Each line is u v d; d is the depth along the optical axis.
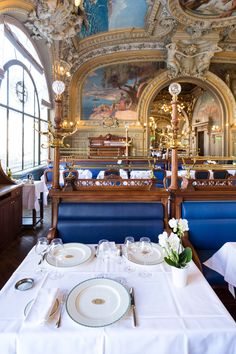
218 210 2.50
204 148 16.25
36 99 9.12
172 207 2.59
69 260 1.55
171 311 1.11
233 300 2.13
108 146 12.26
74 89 11.98
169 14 8.80
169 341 0.97
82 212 2.40
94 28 9.69
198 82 12.73
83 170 6.57
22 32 6.88
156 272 1.45
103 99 12.41
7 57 6.62
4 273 2.89
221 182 2.65
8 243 3.67
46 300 1.11
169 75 12.22
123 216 2.41
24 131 8.09
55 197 2.44
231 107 13.05
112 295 1.19
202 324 1.03
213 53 11.10
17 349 0.95
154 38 10.69
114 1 8.05
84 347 0.96
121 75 12.36
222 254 1.96
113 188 2.54
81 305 1.11
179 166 7.68
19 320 1.04
